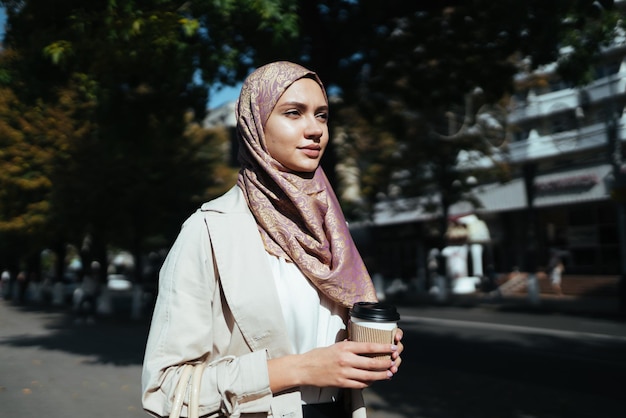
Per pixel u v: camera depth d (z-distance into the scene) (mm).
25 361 9266
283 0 5730
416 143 22141
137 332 13492
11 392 6945
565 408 6133
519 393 6812
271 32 5855
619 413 5941
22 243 24266
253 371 1224
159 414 1234
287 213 1433
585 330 13352
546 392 6863
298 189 1421
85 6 6434
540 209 28328
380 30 8039
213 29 5957
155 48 6016
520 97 27344
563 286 24859
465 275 29328
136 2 6012
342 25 7477
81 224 16953
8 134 15930
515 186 27984
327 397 1406
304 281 1387
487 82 8492
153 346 1279
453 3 7012
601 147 24234
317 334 1400
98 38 6047
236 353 1322
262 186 1421
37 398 6641
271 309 1302
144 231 17250
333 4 7438
